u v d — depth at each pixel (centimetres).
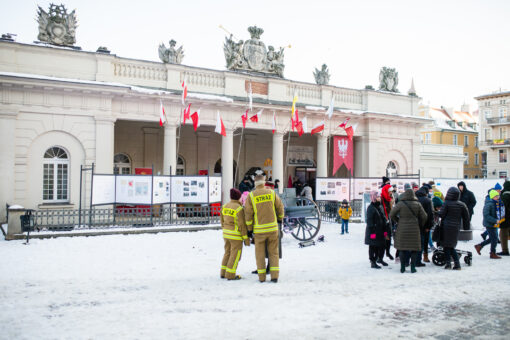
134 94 2097
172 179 1778
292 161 3127
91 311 646
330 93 2783
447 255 991
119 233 1573
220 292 760
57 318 613
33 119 1911
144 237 1506
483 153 6925
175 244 1353
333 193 2066
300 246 1311
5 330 561
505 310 662
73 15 2077
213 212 1859
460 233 1434
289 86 2636
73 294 746
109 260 1071
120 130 2530
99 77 2073
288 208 1379
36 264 1010
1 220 1827
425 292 768
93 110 2027
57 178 1975
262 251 848
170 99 2198
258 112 2355
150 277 883
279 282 841
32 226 1475
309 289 784
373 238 988
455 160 4181
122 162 2561
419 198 1077
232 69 2464
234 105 2362
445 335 552
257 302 696
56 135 1962
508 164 5919
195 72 2344
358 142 2930
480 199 2159
